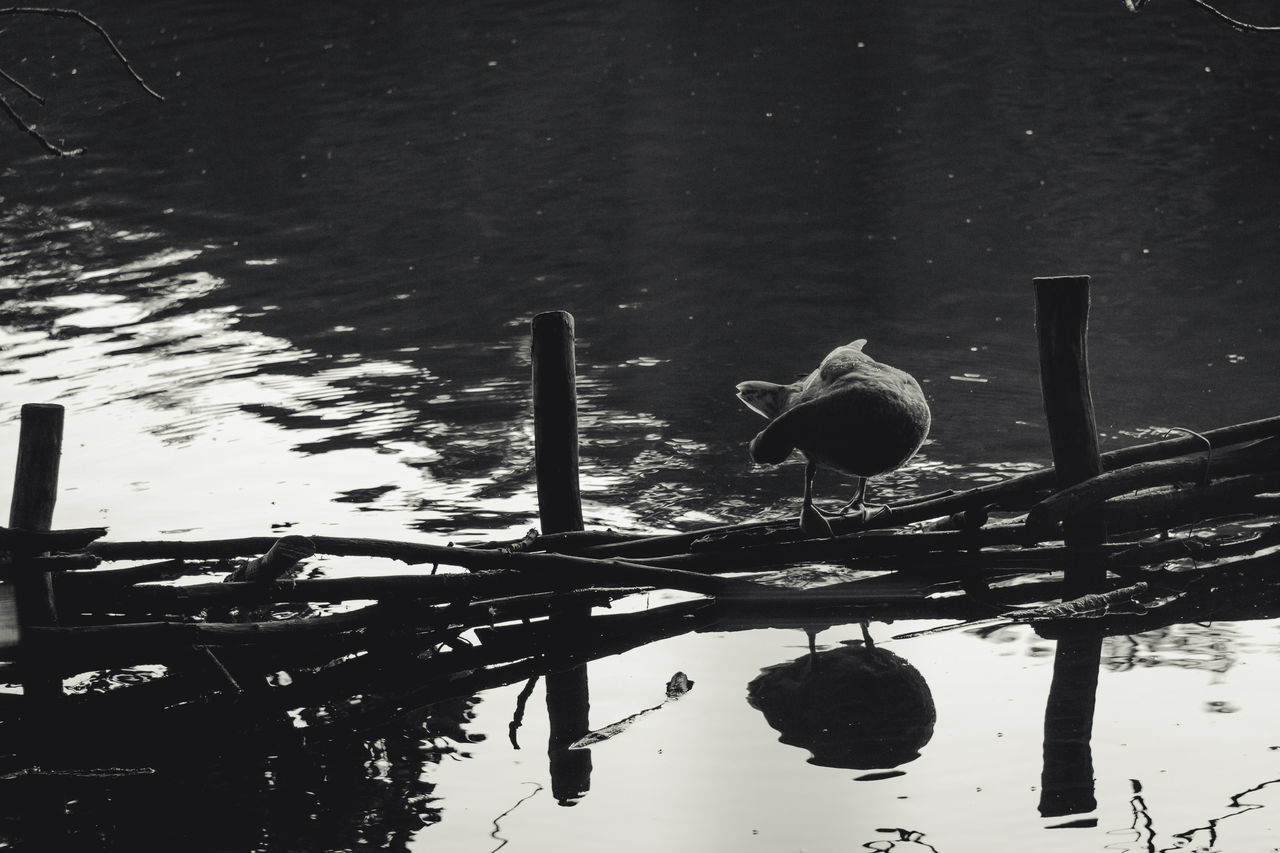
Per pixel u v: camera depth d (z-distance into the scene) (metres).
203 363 13.03
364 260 16.14
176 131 22.30
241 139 21.69
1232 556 8.52
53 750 6.90
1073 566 8.27
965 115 20.98
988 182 17.84
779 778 6.23
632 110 22.12
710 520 9.30
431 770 6.54
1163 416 10.68
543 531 8.55
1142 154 18.64
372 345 13.42
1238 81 22.02
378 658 7.73
